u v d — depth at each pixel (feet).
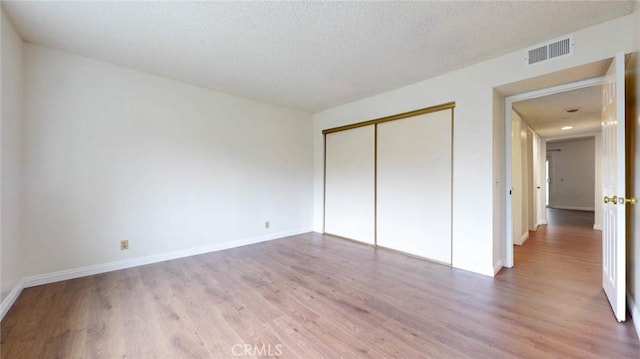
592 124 15.85
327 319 6.49
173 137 11.15
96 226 9.43
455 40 7.95
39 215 8.39
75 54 8.96
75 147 9.02
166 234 10.98
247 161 13.55
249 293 7.91
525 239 14.25
